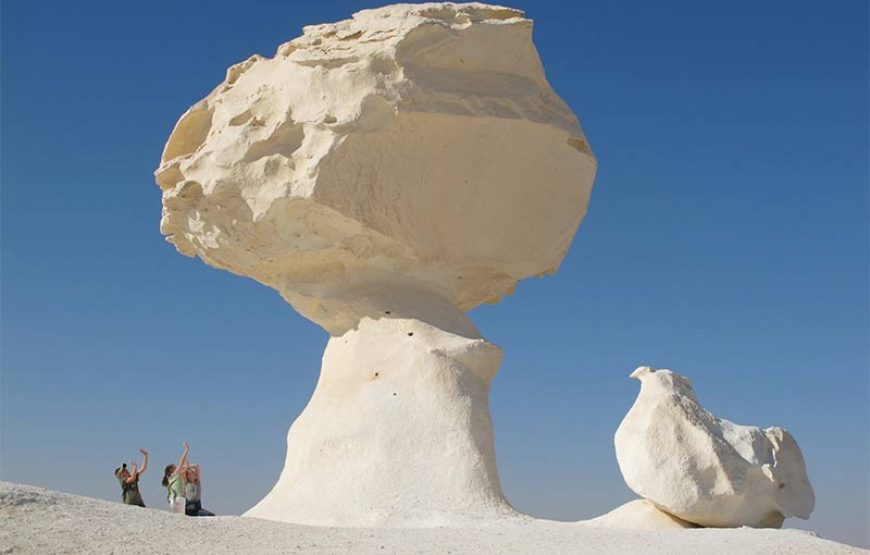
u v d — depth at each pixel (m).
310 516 12.90
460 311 14.90
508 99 14.45
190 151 15.00
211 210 14.16
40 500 10.08
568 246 15.80
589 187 15.73
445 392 13.70
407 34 13.67
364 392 13.95
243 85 14.55
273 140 13.86
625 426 12.94
